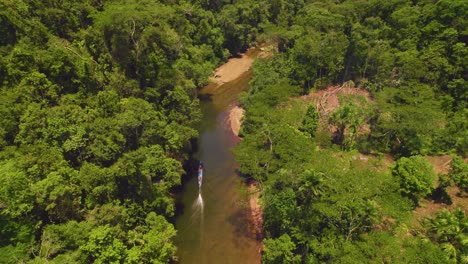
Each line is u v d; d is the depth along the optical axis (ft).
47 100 157.58
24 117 141.59
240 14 397.60
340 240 131.23
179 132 199.93
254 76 303.48
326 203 138.82
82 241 117.91
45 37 191.01
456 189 174.91
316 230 139.85
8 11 177.58
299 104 233.96
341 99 240.73
